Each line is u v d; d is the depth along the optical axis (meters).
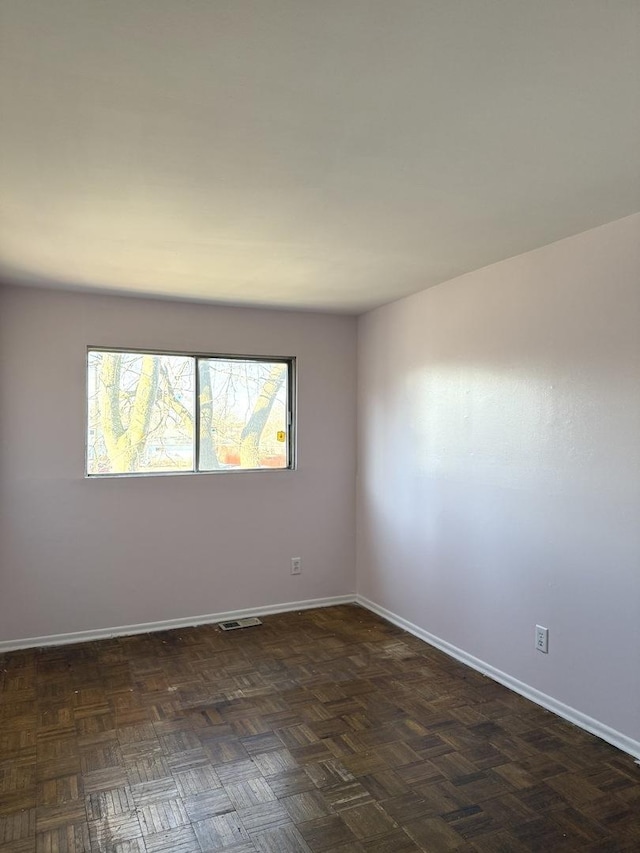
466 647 3.49
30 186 2.16
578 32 1.32
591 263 2.67
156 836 2.03
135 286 3.69
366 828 2.07
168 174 2.06
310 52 1.39
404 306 4.05
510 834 2.04
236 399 4.38
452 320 3.57
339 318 4.62
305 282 3.61
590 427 2.68
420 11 1.25
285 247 2.90
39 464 3.78
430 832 2.05
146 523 4.05
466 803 2.20
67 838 2.02
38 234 2.70
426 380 3.83
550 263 2.88
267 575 4.43
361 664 3.48
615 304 2.56
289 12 1.25
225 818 2.12
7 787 2.30
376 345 4.40
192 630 4.07
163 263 3.18
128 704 2.99
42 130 1.75
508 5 1.23
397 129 1.76
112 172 2.04
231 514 4.31
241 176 2.08
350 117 1.69
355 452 4.70
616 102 1.62
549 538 2.90
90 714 2.88
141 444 4.10
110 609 3.96
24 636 3.75
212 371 4.31
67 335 3.83
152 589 4.07
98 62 1.42
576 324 2.75
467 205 2.38
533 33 1.33
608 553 2.61
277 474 4.45
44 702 3.01
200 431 4.27
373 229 2.65
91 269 3.29
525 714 2.86
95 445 3.99
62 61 1.42
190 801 2.22
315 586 4.59
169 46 1.36
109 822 2.10
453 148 1.89
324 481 4.60
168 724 2.79
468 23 1.29
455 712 2.89
